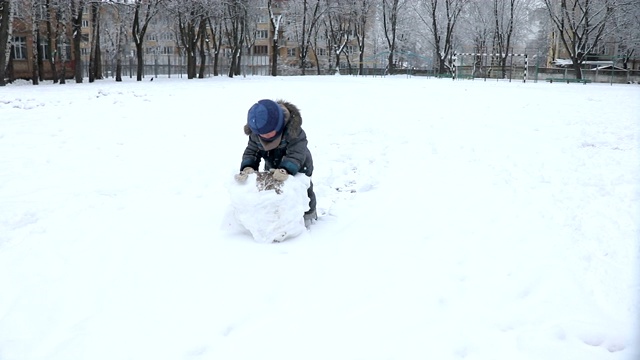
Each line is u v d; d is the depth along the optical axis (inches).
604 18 1818.4
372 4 2267.5
